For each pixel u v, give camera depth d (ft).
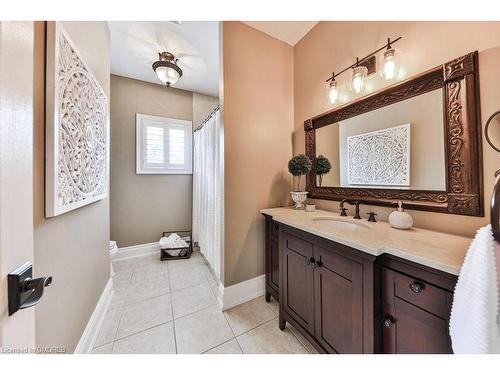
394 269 2.56
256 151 6.00
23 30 1.50
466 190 3.02
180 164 10.07
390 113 4.05
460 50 3.12
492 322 1.58
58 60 2.80
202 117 10.57
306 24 5.87
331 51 5.40
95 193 4.32
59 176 2.84
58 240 3.01
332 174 5.41
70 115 3.17
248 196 5.87
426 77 3.47
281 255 4.50
